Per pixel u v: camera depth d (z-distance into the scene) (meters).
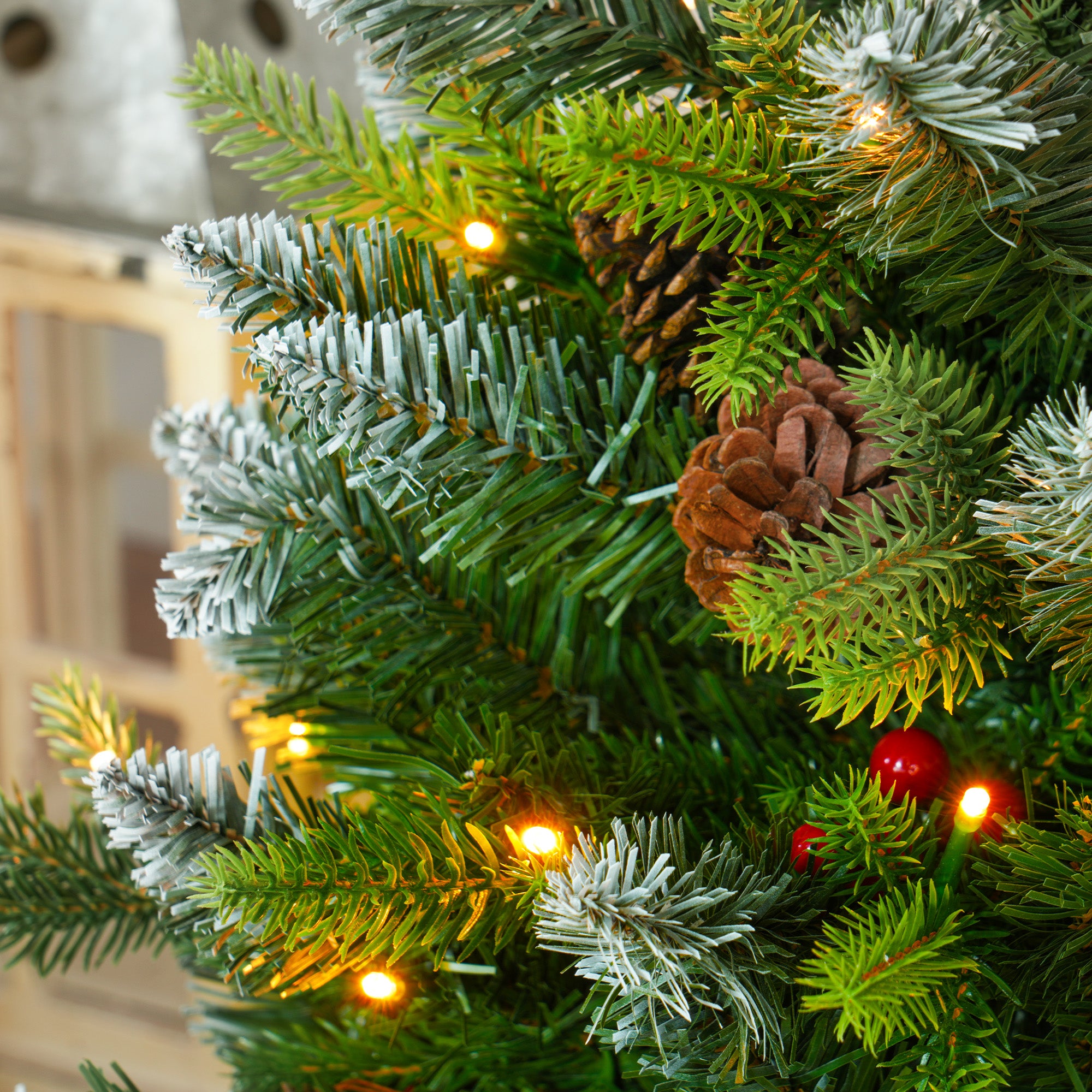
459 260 0.75
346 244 0.74
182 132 1.18
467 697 0.78
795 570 0.69
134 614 2.21
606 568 0.75
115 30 1.19
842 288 0.72
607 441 0.75
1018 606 0.71
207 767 0.74
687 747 0.77
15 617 1.57
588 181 0.70
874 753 0.73
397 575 0.79
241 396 1.28
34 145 1.25
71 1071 1.57
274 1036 0.80
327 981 0.75
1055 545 0.68
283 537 0.77
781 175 0.71
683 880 0.69
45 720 0.82
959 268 0.71
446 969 0.76
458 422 0.73
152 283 1.28
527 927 0.74
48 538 1.77
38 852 0.83
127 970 1.59
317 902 0.71
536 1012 0.77
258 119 0.78
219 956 0.75
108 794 0.73
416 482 0.73
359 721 0.80
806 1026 0.72
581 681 0.79
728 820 0.76
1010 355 0.72
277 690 0.82
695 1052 0.71
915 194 0.69
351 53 1.26
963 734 0.76
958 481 0.70
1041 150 0.69
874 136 0.68
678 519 0.72
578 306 0.79
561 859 0.71
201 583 0.76
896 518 0.70
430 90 0.76
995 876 0.71
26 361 1.71
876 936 0.69
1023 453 0.69
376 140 0.79
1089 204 0.70
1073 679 0.72
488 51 0.73
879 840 0.71
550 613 0.79
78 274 1.31
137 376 1.89
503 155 0.78
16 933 0.82
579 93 0.73
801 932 0.71
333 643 0.80
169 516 2.30
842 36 0.68
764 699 0.78
